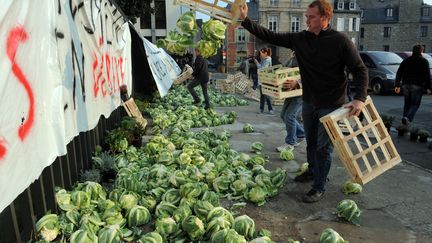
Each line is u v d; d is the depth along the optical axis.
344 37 4.03
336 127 3.91
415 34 82.62
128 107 7.32
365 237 3.82
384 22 83.88
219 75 37.16
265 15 59.25
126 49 7.52
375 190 5.04
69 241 3.23
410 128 8.63
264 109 13.25
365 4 88.56
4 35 2.22
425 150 7.50
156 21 34.50
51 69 2.89
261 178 4.82
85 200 3.84
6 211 2.99
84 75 3.90
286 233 3.88
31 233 3.23
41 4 2.77
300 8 59.66
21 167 2.35
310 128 4.81
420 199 4.76
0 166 2.12
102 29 5.02
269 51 11.35
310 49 4.20
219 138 7.61
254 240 3.28
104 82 4.99
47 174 3.66
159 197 4.33
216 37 3.45
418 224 4.10
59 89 3.00
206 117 9.96
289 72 6.31
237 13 3.94
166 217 3.75
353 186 4.83
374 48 85.81
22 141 2.38
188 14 3.50
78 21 3.85
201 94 15.04
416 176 5.61
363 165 6.21
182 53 3.67
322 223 4.10
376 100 16.61
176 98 13.31
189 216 3.57
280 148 6.99
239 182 4.66
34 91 2.57
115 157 5.54
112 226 3.36
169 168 5.06
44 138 2.70
